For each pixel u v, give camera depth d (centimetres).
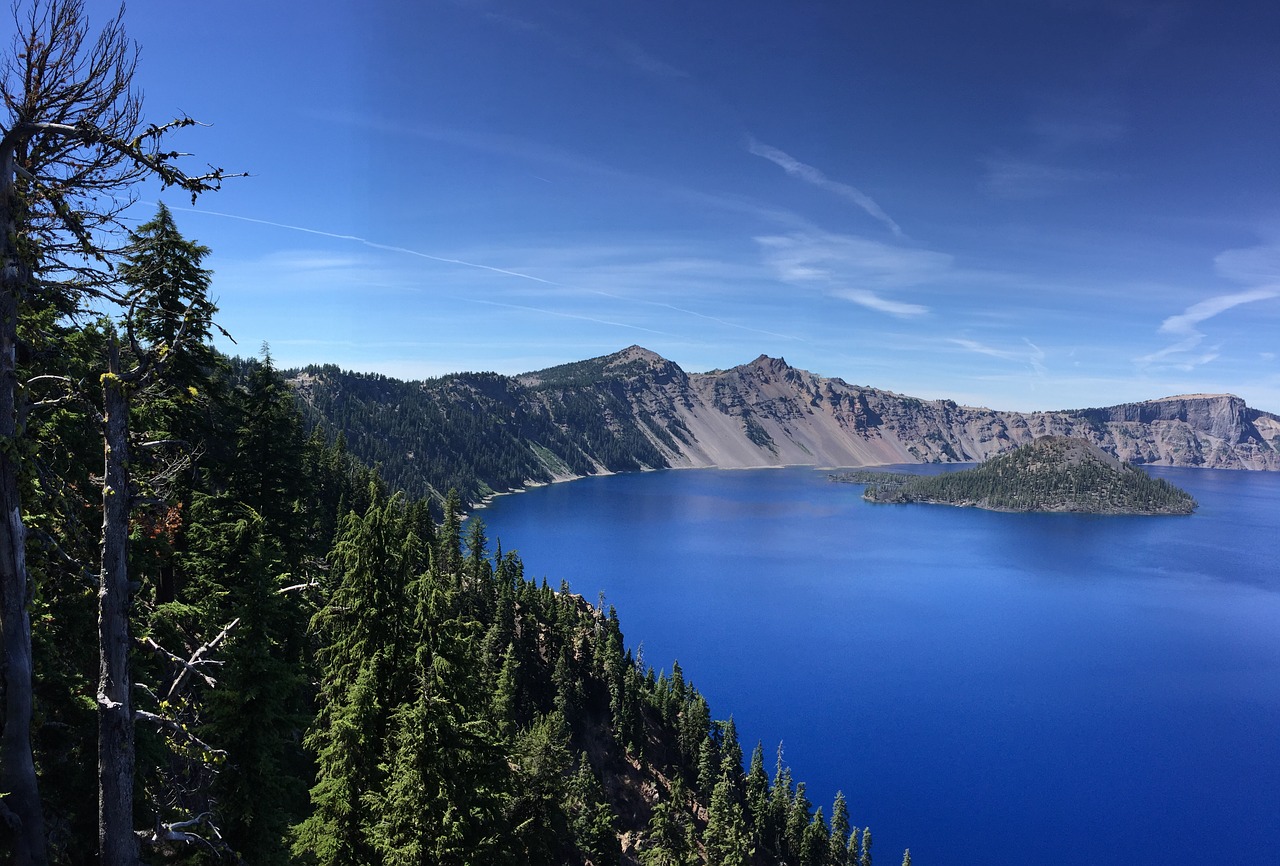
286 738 2439
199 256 2762
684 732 11131
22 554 1302
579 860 5578
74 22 1251
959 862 10450
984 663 19138
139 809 2050
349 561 2334
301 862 2352
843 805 10219
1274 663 19612
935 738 14475
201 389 3044
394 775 2152
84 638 2231
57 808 1939
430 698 2170
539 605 11244
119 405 1358
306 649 3509
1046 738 14575
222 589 2905
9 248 1238
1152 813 11800
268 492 4000
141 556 2452
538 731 4375
